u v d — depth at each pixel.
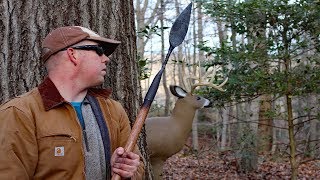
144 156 3.03
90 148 1.83
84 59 1.86
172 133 5.70
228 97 6.31
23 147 1.71
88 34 1.88
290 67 5.87
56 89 1.81
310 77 5.76
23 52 2.53
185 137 5.90
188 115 5.88
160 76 2.09
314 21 5.60
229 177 8.26
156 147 5.58
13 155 1.68
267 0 5.51
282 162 9.07
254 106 9.27
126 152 1.91
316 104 6.21
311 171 8.55
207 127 15.24
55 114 1.78
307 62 6.05
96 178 1.84
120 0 2.84
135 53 3.02
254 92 6.18
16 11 2.52
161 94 22.70
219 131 12.09
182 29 2.20
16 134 1.70
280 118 6.35
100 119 1.90
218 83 6.29
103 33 2.73
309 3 5.45
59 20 2.58
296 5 5.48
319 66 5.82
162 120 5.81
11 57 2.52
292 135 6.17
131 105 2.89
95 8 2.70
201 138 15.16
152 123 5.73
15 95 2.51
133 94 2.91
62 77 1.86
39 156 1.74
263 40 5.82
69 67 1.86
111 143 1.93
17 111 1.73
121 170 1.88
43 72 2.55
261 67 6.00
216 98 6.39
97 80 1.90
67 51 1.85
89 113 1.88
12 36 2.52
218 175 8.48
